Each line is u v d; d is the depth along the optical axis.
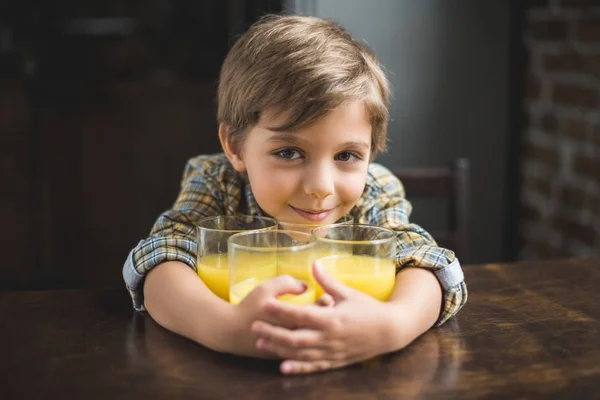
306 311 0.67
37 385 0.65
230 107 0.85
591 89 1.58
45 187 2.38
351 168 0.81
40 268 2.40
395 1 1.60
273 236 0.76
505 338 0.74
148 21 2.81
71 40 2.66
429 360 0.70
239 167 0.88
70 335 0.75
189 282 0.76
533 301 0.84
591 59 1.57
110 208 2.45
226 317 0.70
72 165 2.40
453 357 0.70
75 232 2.43
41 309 0.81
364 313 0.69
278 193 0.80
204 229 0.78
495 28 1.69
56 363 0.69
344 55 0.81
